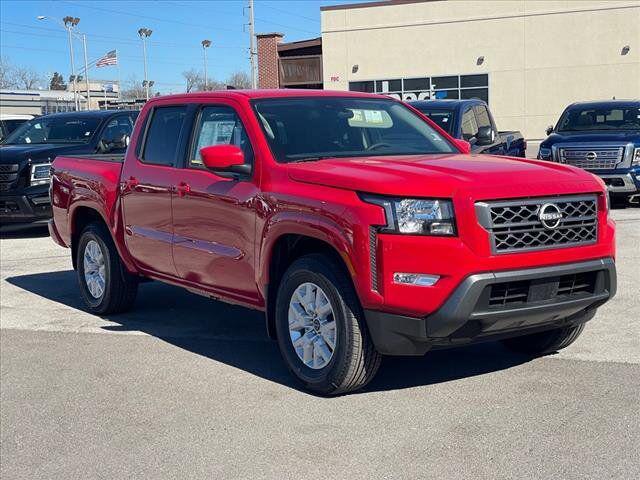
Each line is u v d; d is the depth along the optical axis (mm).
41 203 12734
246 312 7723
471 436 4410
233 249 5750
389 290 4586
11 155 12773
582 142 13695
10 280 9680
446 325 4523
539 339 5703
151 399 5285
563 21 35062
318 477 4016
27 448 4594
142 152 6941
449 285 4492
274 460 4246
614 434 4355
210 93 6359
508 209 4609
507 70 36156
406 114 6613
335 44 38562
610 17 34438
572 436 4348
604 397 4918
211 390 5406
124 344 6656
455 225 4520
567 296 4902
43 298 8625
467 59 36625
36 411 5172
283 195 5211
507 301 4688
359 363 4883
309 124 5926
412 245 4527
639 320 6684
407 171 4863
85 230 7723
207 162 5535
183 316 7605
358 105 6391
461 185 4578
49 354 6449
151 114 6957
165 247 6523
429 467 4055
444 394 5098
